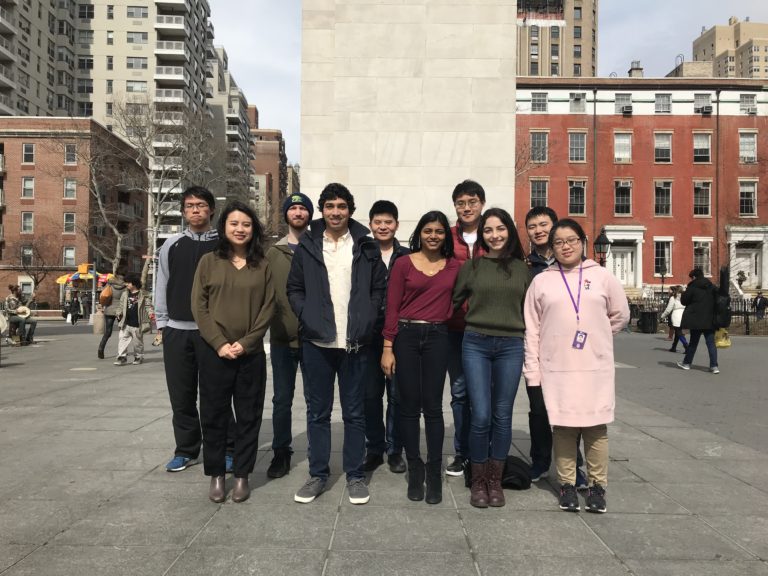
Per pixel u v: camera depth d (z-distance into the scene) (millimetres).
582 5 73500
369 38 11125
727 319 10391
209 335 3639
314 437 3883
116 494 3859
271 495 3881
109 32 62000
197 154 35312
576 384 3604
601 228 39031
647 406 7207
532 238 4555
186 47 63375
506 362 3842
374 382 4305
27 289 46000
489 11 11141
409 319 3850
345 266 3918
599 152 39312
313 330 3750
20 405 6941
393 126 11008
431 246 3859
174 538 3154
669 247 39250
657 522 3438
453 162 10945
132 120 34375
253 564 2852
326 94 11344
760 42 123625
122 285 12539
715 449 5145
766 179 39125
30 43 55188
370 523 3395
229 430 4398
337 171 10969
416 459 3842
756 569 2832
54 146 43594
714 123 39406
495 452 3807
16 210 45688
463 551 3020
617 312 3678
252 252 3838
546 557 2953
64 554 2953
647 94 39375
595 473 3664
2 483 4066
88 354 13742
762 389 8609
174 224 61250
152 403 7066
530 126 39375
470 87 11031
